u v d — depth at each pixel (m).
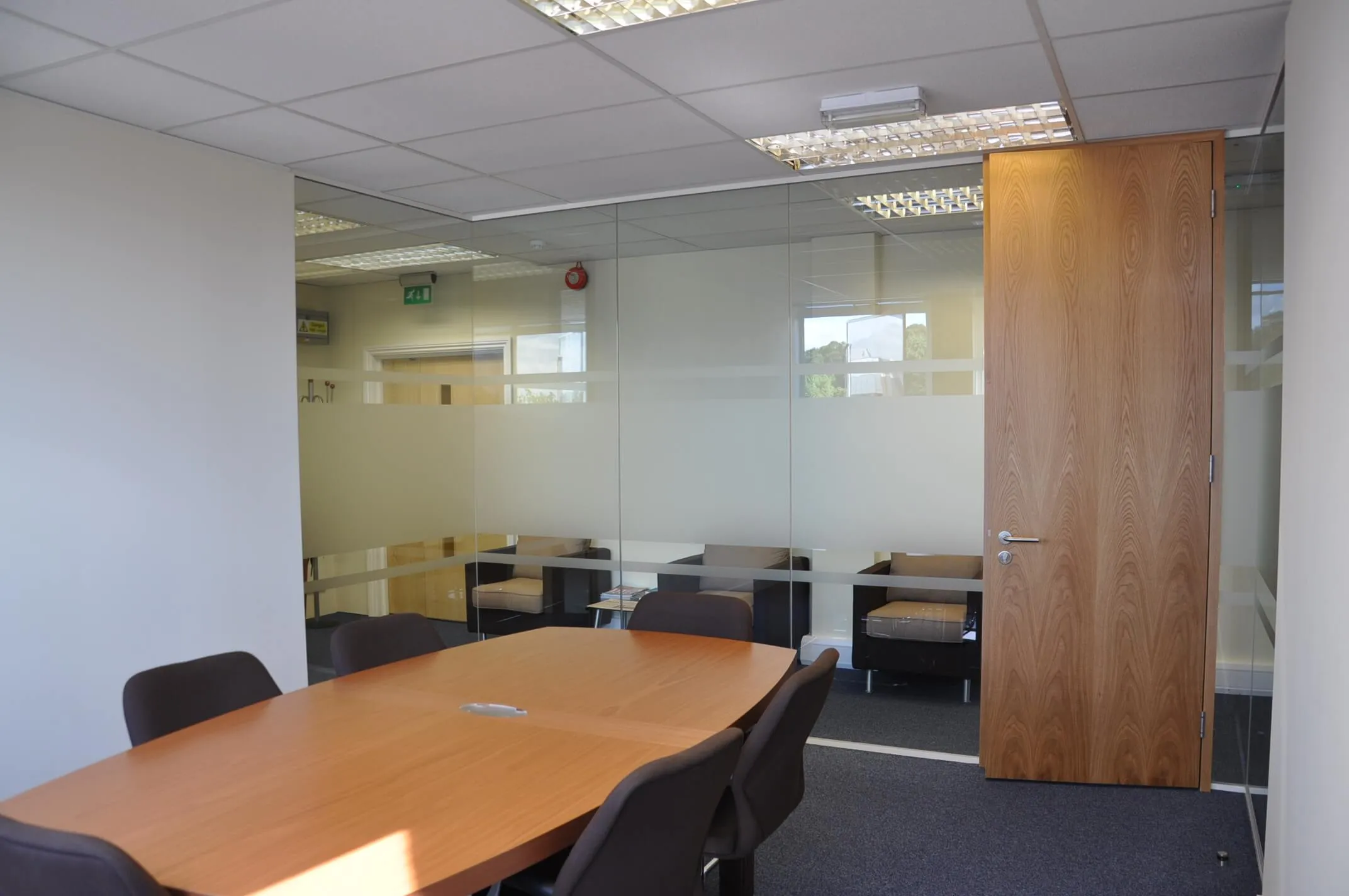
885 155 4.38
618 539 5.46
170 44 2.95
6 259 3.37
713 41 2.98
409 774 2.24
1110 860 3.44
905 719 4.73
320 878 1.72
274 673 4.44
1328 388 2.16
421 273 5.43
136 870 1.58
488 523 5.84
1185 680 4.08
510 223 5.65
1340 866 2.00
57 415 3.54
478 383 5.82
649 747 2.44
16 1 2.62
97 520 3.67
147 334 3.87
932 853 3.52
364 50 3.02
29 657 3.44
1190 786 4.10
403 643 3.54
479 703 2.84
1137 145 4.07
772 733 2.52
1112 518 4.13
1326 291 2.18
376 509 5.15
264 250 4.41
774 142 4.21
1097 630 4.16
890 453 4.77
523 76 3.28
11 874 1.64
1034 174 4.20
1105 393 4.12
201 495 4.09
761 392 5.06
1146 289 4.07
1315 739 2.25
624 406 5.42
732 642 3.66
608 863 1.90
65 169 3.56
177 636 3.98
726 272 5.10
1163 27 2.89
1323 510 2.19
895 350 4.73
